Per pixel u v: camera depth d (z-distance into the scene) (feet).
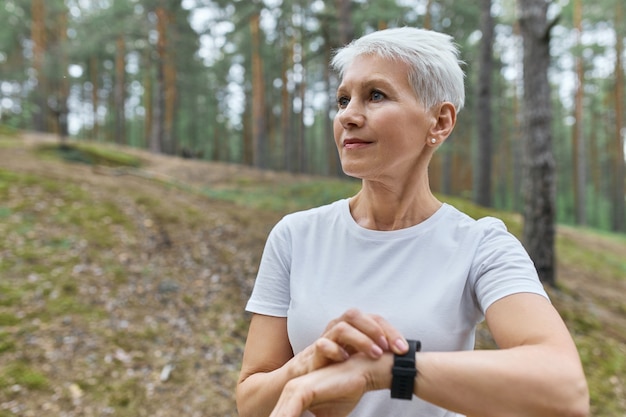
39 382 9.64
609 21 52.90
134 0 48.70
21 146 32.35
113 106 89.40
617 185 63.16
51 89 55.52
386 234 2.92
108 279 13.58
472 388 2.16
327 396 2.27
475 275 2.69
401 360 2.27
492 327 2.49
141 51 56.80
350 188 28.04
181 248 16.48
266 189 29.78
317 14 36.76
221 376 10.96
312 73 73.67
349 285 2.85
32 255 13.69
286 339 3.10
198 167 38.32
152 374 10.59
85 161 33.06
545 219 16.94
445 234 2.86
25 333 10.79
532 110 16.71
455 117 2.98
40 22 51.88
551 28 15.87
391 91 2.77
